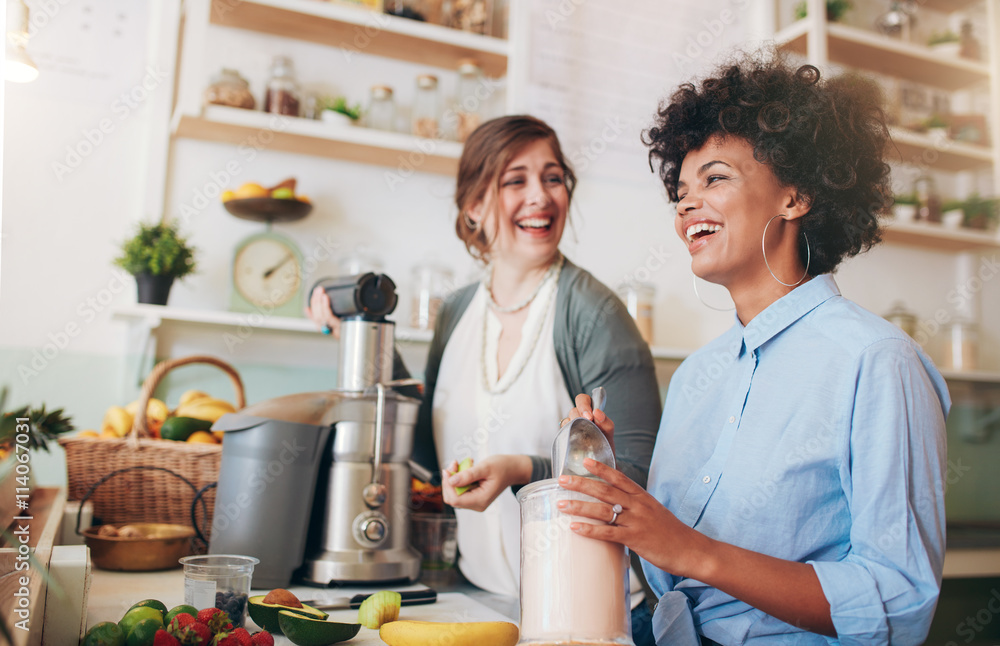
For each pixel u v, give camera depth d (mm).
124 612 843
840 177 784
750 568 650
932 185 2213
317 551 1047
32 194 1596
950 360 2246
